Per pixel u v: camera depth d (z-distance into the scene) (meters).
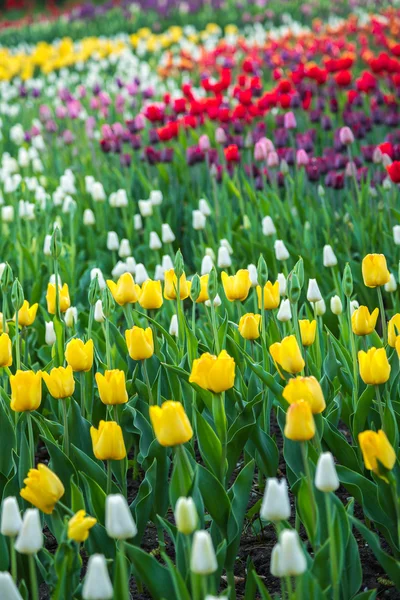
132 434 3.36
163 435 2.62
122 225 5.58
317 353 3.34
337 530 2.65
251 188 5.27
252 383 3.19
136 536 2.91
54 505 2.69
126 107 8.98
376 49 10.63
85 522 2.55
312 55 9.59
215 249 4.66
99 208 5.50
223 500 2.81
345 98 7.43
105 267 5.01
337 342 3.30
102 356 3.55
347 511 2.82
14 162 6.33
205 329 3.72
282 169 5.16
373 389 3.02
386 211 4.68
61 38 15.54
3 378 3.32
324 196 5.21
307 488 2.71
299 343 3.12
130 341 3.04
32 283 4.54
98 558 2.36
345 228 4.84
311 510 2.72
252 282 3.48
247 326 3.08
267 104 6.36
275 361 3.02
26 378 2.86
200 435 2.92
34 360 3.95
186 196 5.96
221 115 6.16
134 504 2.92
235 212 5.63
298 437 2.58
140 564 2.64
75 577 2.69
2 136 8.53
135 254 5.12
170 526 2.78
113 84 10.05
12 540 2.54
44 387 3.37
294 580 2.74
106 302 3.23
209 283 3.13
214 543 2.86
